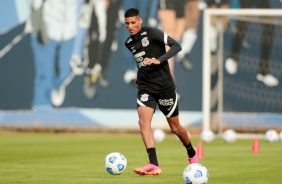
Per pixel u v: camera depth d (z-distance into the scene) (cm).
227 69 8969
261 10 8012
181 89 8931
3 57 9294
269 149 6216
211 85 8925
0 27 9281
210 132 7475
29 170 4231
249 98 8919
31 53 9225
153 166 3681
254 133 8894
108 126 9044
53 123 9181
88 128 9088
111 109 9044
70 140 7725
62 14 9144
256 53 8950
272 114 8888
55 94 9181
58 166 4519
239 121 8931
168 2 8950
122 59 9025
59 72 9162
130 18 3766
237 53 8956
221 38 8438
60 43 9150
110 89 9050
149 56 3794
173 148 6378
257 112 8912
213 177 3778
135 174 3928
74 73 9131
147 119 3775
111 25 9038
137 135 8769
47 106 9200
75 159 5112
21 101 9269
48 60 9175
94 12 9094
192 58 8919
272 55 8938
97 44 9075
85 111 9100
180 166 4506
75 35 9119
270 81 8912
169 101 3825
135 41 3819
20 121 9269
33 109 9231
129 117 9012
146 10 8988
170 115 3872
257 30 8950
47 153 5744
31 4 9206
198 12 8912
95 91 9088
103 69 9062
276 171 4134
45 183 3488
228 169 4278
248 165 4566
